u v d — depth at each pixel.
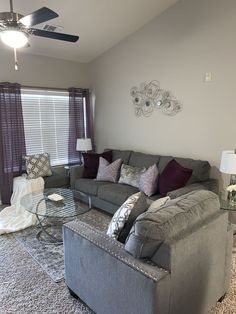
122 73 4.48
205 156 3.45
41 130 4.69
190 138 3.59
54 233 3.13
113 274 1.52
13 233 3.14
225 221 1.79
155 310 1.30
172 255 1.35
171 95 3.74
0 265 2.46
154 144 4.12
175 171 3.09
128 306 1.45
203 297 1.67
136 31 4.10
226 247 1.85
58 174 4.46
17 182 4.07
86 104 5.18
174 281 1.38
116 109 4.73
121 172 3.86
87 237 1.72
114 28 3.94
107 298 1.60
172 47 3.63
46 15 2.10
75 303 1.95
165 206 1.62
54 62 4.68
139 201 1.80
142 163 3.91
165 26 3.68
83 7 3.28
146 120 4.19
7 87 4.07
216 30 3.12
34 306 1.92
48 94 4.68
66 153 5.07
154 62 3.91
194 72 3.42
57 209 2.87
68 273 1.97
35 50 4.28
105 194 3.57
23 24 2.22
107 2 3.26
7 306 1.93
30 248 2.78
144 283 1.33
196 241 1.51
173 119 3.77
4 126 4.09
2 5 2.96
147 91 4.08
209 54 3.23
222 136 3.24
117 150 4.50
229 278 1.96
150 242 1.39
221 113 3.21
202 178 3.21
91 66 5.12
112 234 1.76
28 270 2.37
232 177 2.86
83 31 3.88
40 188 4.00
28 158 4.20
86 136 5.26
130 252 1.49
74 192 3.50
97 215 3.68
